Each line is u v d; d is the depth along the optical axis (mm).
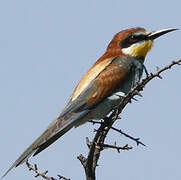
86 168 7738
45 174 7586
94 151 7758
